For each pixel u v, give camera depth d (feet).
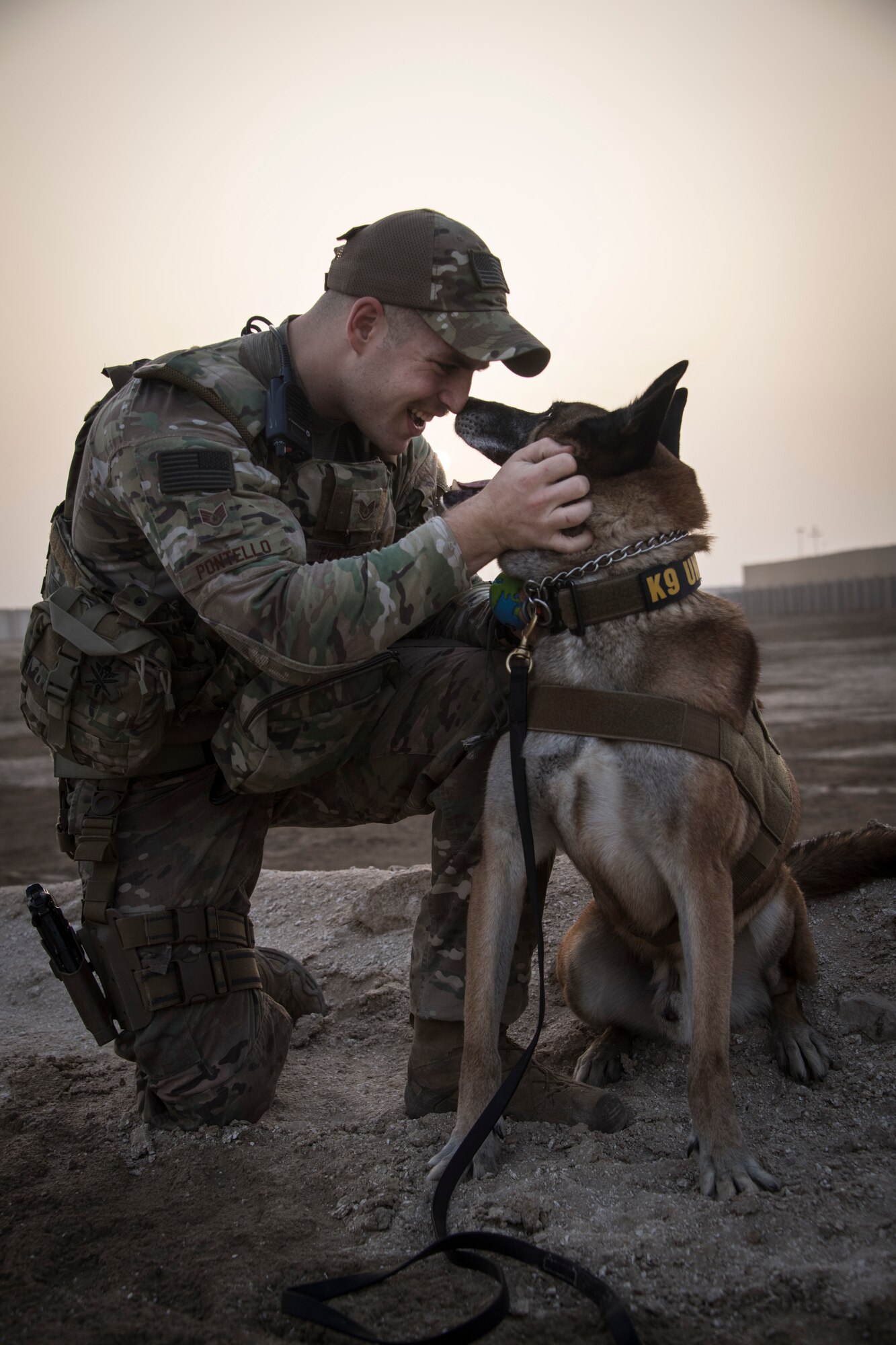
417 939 7.63
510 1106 7.25
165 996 7.19
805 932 8.41
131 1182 6.81
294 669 6.58
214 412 7.07
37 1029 10.36
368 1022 9.71
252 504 6.77
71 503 7.66
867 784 36.37
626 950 8.46
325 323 7.39
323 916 12.00
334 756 7.46
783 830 7.72
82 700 7.16
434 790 7.93
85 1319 5.33
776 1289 5.18
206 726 7.72
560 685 7.11
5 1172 6.93
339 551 7.73
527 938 7.67
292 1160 6.97
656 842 6.88
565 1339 5.03
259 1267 5.69
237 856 7.72
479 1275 5.56
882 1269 5.27
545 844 7.54
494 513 6.84
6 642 172.96
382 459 8.39
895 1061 7.62
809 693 68.23
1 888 13.88
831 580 211.20
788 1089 7.53
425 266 7.03
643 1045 8.59
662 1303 5.16
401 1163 6.70
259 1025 7.63
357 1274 5.41
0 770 52.01
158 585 7.21
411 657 8.11
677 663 7.03
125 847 7.47
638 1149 6.79
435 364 7.26
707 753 6.75
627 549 7.24
